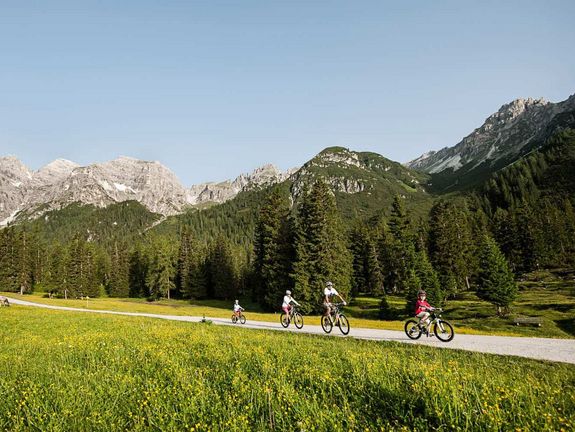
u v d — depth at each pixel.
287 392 7.06
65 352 12.60
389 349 13.40
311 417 6.18
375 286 94.50
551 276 93.75
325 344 14.62
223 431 5.76
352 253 93.88
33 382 8.66
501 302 58.38
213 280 104.25
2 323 25.39
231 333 18.70
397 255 91.12
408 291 63.78
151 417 6.48
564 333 46.94
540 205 176.50
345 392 7.39
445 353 12.68
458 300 77.31
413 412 6.43
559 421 5.58
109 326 22.98
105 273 140.00
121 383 8.36
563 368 10.58
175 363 10.20
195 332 18.55
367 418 6.23
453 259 82.44
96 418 6.57
